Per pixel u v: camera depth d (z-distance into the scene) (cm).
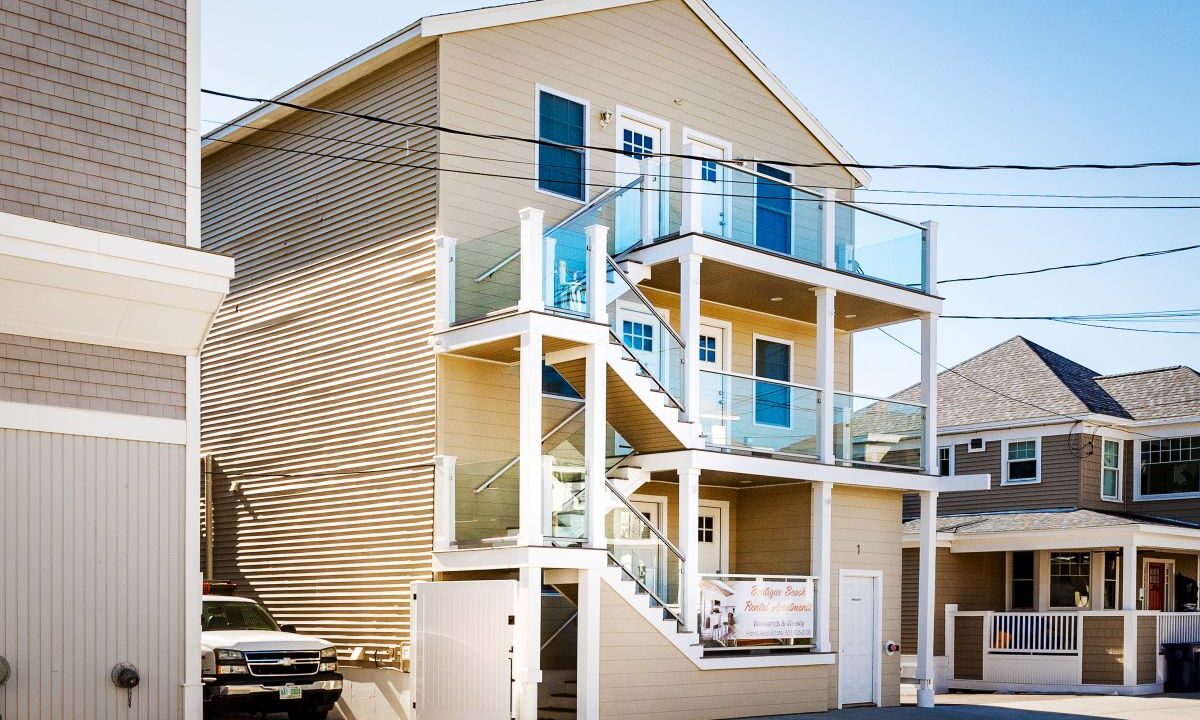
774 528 2144
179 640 1215
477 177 1870
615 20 2097
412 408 1827
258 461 2123
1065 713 2039
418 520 1789
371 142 1967
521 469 1611
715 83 2262
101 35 1218
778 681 1938
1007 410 3197
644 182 1966
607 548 1739
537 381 1622
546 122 1978
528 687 1555
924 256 2275
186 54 1277
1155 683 2616
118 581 1183
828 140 2464
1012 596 3006
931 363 2255
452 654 1641
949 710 2075
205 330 1249
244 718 1773
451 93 1848
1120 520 2736
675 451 1866
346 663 1877
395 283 1884
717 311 2227
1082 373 3438
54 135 1176
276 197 2169
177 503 1231
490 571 1742
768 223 2014
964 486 2186
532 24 1970
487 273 1795
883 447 2173
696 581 1828
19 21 1166
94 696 1155
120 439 1199
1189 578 3106
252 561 2106
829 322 2061
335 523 1942
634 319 2042
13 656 1116
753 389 1973
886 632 2189
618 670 1692
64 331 1173
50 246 1127
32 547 1137
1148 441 3139
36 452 1150
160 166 1244
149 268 1185
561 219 1973
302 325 2067
